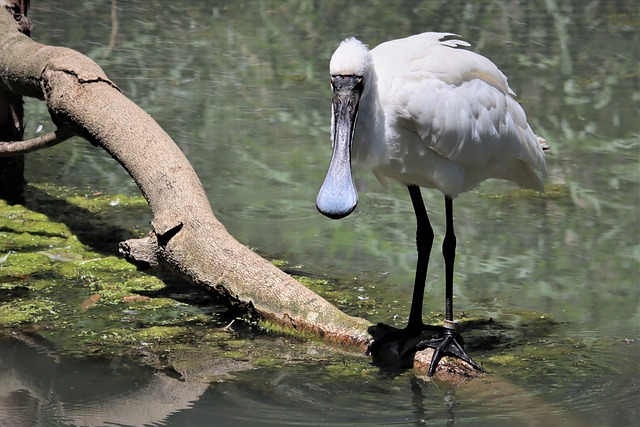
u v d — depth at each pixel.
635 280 11.54
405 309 10.64
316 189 14.51
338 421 7.93
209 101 18.03
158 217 10.70
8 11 13.38
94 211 13.52
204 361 9.14
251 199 14.05
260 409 8.12
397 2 24.81
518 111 10.09
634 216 13.52
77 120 11.78
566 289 11.29
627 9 24.47
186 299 10.77
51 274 11.32
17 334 9.65
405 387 8.70
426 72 9.23
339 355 9.38
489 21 23.19
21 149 12.72
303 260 12.04
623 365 9.23
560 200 14.12
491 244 12.61
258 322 10.06
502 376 8.97
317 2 24.70
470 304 10.86
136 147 11.32
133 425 7.78
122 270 11.55
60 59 12.15
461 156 9.54
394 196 14.38
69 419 7.87
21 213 13.23
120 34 21.78
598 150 15.93
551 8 24.42
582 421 8.00
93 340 9.55
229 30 22.52
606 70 19.94
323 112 17.69
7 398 8.23
